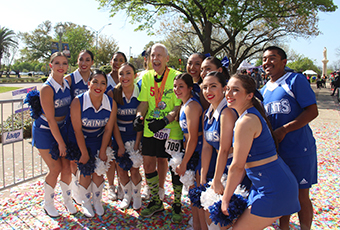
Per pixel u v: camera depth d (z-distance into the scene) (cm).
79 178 332
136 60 4053
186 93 281
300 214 280
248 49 2594
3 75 6456
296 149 268
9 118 711
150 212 329
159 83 332
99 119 315
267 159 203
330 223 318
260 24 2595
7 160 538
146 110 343
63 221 317
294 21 2278
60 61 307
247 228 206
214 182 228
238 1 1731
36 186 418
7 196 382
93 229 301
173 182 321
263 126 200
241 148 196
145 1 1848
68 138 339
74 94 376
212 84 235
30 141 692
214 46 3027
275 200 197
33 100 310
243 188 232
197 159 285
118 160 332
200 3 1812
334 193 403
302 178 270
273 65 276
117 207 356
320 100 1798
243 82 203
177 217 314
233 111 229
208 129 251
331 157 586
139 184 351
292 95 267
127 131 352
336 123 984
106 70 953
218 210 210
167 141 316
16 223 309
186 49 2952
